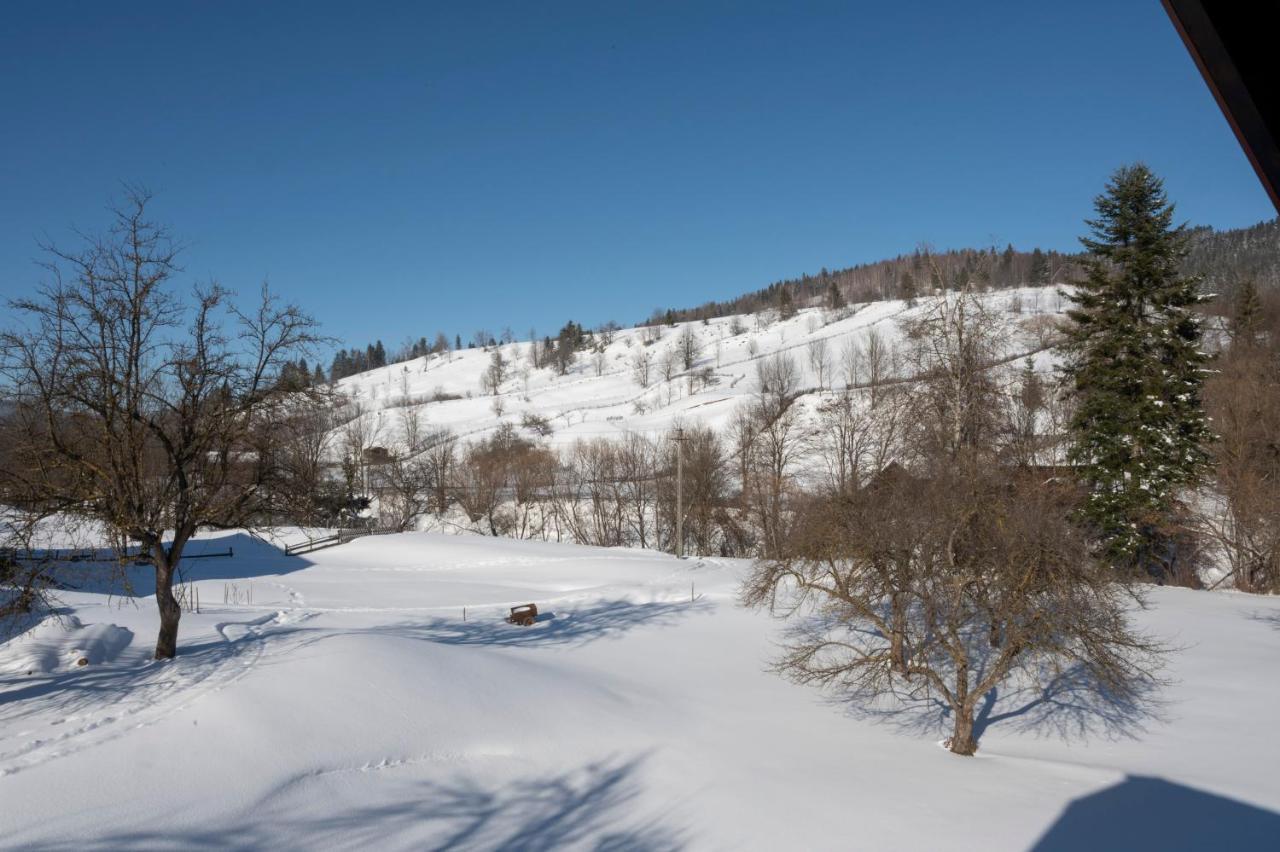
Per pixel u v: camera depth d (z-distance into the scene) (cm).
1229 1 308
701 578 3725
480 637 2614
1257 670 2359
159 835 1093
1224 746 1800
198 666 1762
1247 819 1367
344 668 1742
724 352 15588
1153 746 1816
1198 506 4056
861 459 4744
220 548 5041
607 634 2761
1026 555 1773
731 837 1291
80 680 1656
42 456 1589
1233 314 5569
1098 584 1778
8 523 1609
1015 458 2828
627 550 4684
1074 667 2284
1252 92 347
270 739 1411
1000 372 3212
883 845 1256
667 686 2222
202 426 1727
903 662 1956
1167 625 2866
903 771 1611
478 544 4775
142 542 1719
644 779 1535
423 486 6800
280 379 1781
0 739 1327
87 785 1180
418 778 1420
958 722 1778
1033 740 1873
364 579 3922
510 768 1523
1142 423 3538
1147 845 1264
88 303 1568
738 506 5588
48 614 2094
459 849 1221
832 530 2127
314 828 1199
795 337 15300
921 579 1877
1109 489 3572
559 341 19325
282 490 1845
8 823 1061
